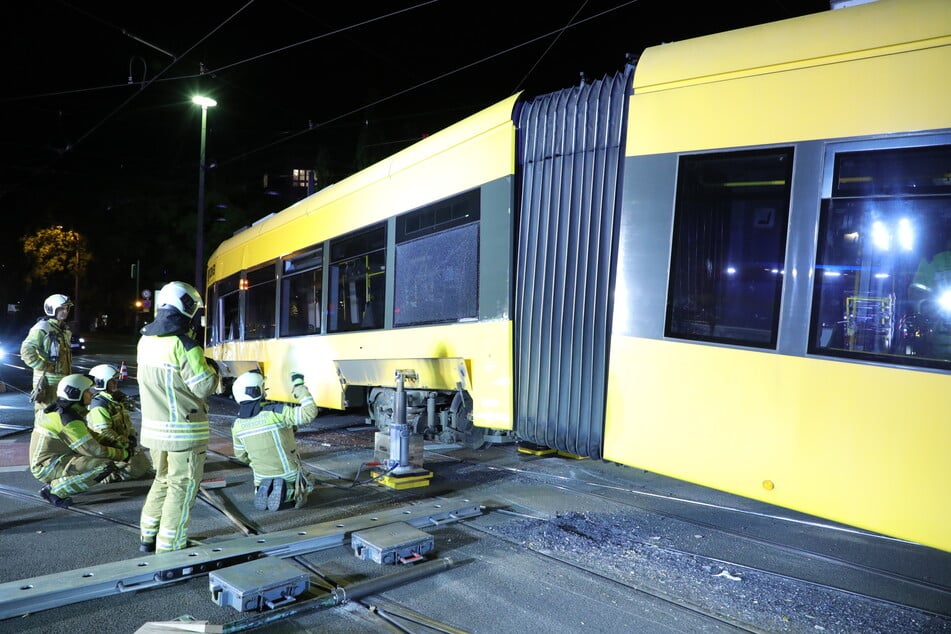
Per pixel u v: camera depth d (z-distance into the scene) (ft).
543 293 17.62
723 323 13.75
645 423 14.79
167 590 12.70
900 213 11.67
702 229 14.17
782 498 12.62
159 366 14.02
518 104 19.19
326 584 13.01
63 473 18.43
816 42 12.88
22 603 11.50
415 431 24.25
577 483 21.54
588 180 16.72
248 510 18.30
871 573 14.08
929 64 11.53
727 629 11.46
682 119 14.66
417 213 23.21
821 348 12.37
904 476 11.24
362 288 26.71
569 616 11.87
